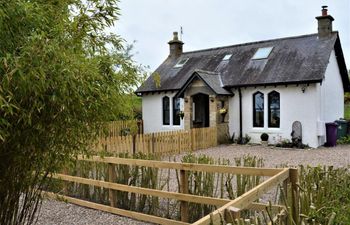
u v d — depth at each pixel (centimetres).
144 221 536
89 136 330
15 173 309
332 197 389
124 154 626
